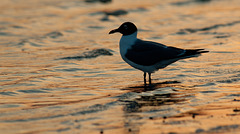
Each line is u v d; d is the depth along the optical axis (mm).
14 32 20938
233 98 10914
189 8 28188
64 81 13141
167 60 12789
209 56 16141
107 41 19516
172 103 10617
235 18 24391
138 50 13062
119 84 12820
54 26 22453
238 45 17922
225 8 27891
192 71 14102
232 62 15094
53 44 18812
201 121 9047
